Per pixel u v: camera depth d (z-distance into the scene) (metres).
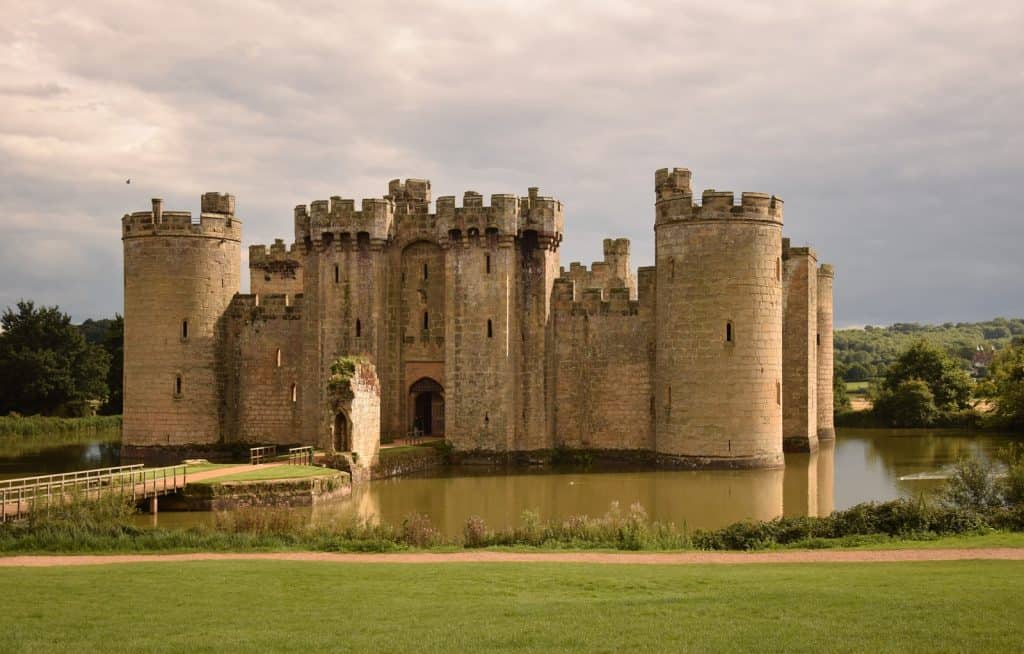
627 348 64.12
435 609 22.48
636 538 33.34
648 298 63.84
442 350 66.00
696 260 58.38
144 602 23.45
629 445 63.84
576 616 21.42
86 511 36.97
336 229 64.75
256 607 22.97
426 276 66.31
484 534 34.22
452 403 63.22
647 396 63.66
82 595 24.22
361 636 20.12
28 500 38.72
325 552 32.56
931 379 98.81
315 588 25.09
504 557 31.02
